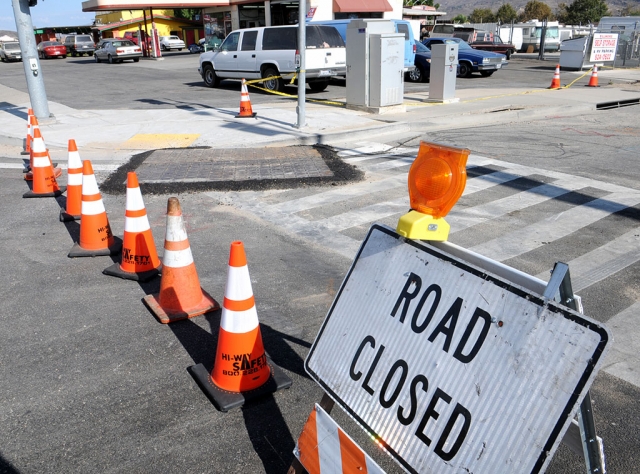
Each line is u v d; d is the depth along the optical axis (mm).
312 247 5527
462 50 22609
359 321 2252
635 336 3879
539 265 5059
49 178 7309
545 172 8141
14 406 3188
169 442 2908
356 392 2162
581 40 25703
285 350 3766
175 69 27766
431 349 1952
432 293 2012
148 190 7363
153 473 2699
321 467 2264
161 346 3805
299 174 8062
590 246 5488
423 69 21047
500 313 1785
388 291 2174
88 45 45656
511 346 1724
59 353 3717
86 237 5371
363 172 8211
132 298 4508
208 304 4309
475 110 13188
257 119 12203
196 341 3875
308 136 10273
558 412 1564
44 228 6133
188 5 37656
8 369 3537
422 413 1914
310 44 16250
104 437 2941
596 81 18734
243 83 12320
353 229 5988
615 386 3330
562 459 2756
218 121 12102
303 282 4758
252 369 3238
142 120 12414
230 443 2902
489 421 1717
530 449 1597
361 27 12500
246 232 5945
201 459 2789
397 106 12898
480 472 1695
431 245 2129
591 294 4500
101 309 4320
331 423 2240
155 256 4965
